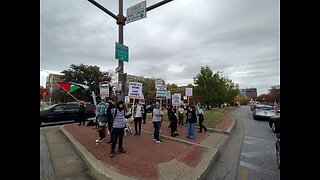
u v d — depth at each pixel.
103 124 7.73
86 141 7.77
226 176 4.91
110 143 7.37
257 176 4.89
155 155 5.96
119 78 6.87
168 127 12.22
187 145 7.47
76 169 5.28
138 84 9.52
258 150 7.43
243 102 109.75
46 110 15.02
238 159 6.30
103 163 5.15
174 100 14.48
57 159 6.12
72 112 16.28
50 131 11.74
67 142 8.52
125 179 4.20
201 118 10.99
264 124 15.80
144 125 13.13
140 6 6.72
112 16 7.04
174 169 4.88
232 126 13.08
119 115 5.99
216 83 33.25
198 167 5.07
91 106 18.00
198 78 33.97
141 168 4.87
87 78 49.59
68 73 49.16
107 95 10.98
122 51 6.91
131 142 7.69
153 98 55.88
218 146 7.91
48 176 4.81
